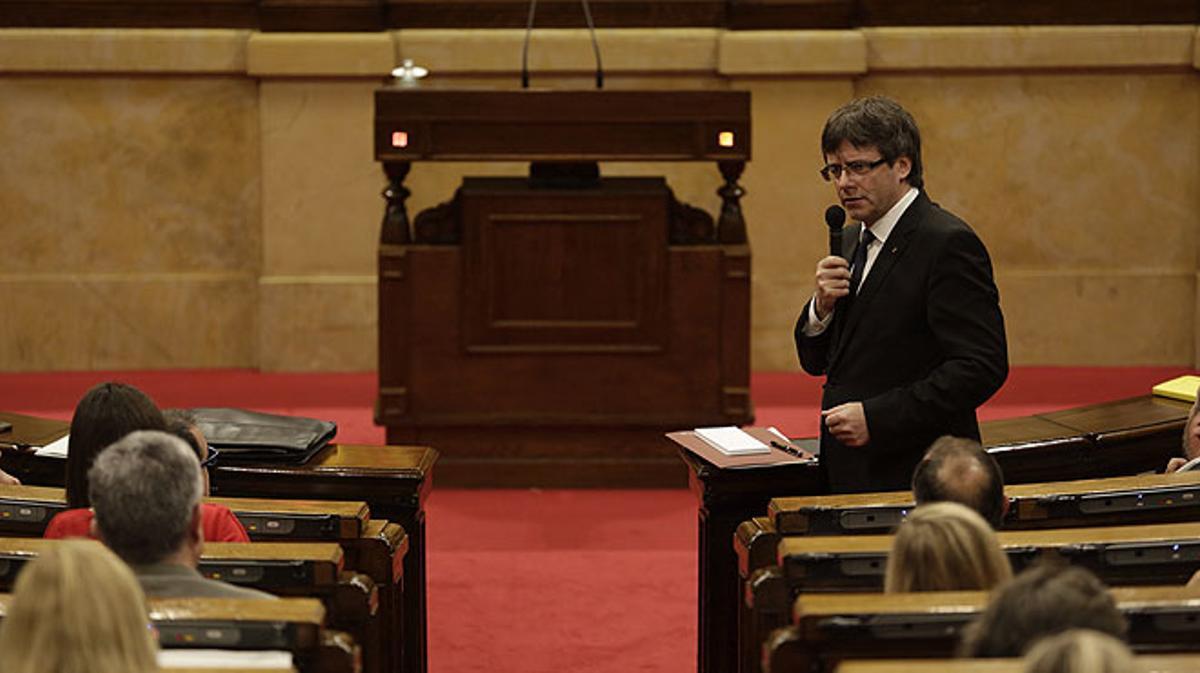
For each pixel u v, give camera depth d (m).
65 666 6.92
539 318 21.02
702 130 20.34
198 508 9.62
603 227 20.86
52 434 15.72
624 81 26.80
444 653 15.91
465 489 21.44
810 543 10.80
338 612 10.93
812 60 26.55
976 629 7.49
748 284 21.05
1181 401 16.39
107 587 7.03
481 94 20.17
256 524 12.45
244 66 26.59
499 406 21.17
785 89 26.89
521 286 20.97
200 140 27.08
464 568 18.39
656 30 26.61
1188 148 27.44
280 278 27.09
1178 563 10.63
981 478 10.20
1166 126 27.39
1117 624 7.23
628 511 20.61
